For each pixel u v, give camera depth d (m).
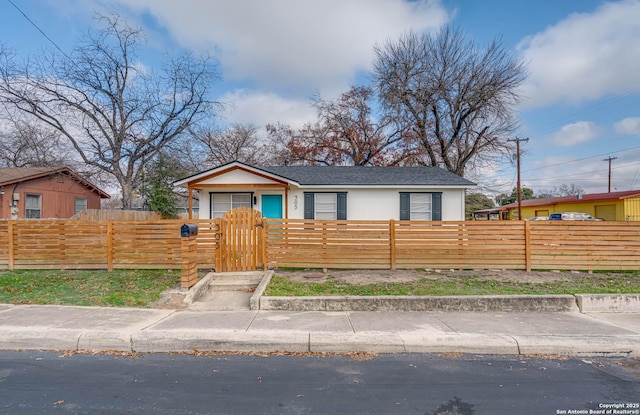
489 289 6.85
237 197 14.17
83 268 8.88
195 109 20.83
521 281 7.59
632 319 5.59
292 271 8.67
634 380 3.75
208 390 3.46
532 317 5.67
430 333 4.81
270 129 31.41
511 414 3.03
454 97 25.16
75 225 8.87
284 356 4.41
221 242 8.43
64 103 18.36
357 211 13.77
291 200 13.86
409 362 4.21
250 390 3.47
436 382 3.67
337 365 4.12
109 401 3.23
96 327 4.94
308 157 29.91
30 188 17.58
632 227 8.66
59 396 3.33
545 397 3.34
